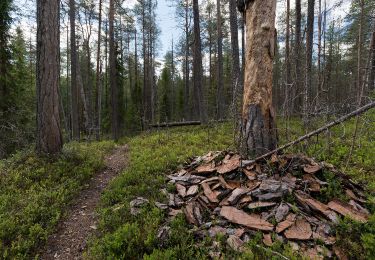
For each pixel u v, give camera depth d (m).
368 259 3.15
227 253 3.43
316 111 8.12
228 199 4.49
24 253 4.15
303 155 5.54
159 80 48.16
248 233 3.78
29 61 27.78
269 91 6.10
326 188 4.56
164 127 20.34
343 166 6.47
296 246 3.42
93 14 22.42
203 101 17.75
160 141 12.23
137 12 28.80
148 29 31.77
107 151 12.20
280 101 22.08
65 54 34.94
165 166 7.42
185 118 36.66
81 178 7.17
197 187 5.23
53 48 8.53
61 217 5.28
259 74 6.04
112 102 17.66
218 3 20.31
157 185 5.97
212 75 38.66
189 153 8.73
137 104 34.88
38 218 5.01
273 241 3.58
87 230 4.81
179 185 5.59
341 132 9.30
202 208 4.58
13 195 5.85
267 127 6.00
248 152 5.97
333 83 31.97
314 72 16.12
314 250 3.33
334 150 7.33
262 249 3.40
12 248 4.11
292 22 24.31
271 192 4.38
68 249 4.32
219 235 3.74
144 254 3.55
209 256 3.48
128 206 5.05
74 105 17.75
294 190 4.45
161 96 40.56
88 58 28.47
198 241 3.81
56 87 8.68
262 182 4.65
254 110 6.05
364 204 4.41
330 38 27.81
